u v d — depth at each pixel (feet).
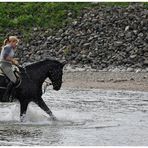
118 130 60.80
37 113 70.08
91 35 143.23
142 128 62.13
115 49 135.23
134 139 55.98
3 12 165.99
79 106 80.28
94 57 134.10
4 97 64.39
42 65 66.39
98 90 102.27
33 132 59.21
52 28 153.69
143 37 137.90
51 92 99.55
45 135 57.62
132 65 126.93
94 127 62.44
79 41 142.31
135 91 100.32
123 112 74.08
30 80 65.51
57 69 66.54
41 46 145.79
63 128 61.82
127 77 116.16
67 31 148.25
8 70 64.13
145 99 88.99
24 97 65.10
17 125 63.36
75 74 122.31
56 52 141.28
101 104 82.53
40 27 156.35
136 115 71.56
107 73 122.31
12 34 155.02
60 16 158.81
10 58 64.13
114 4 159.33
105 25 145.38
